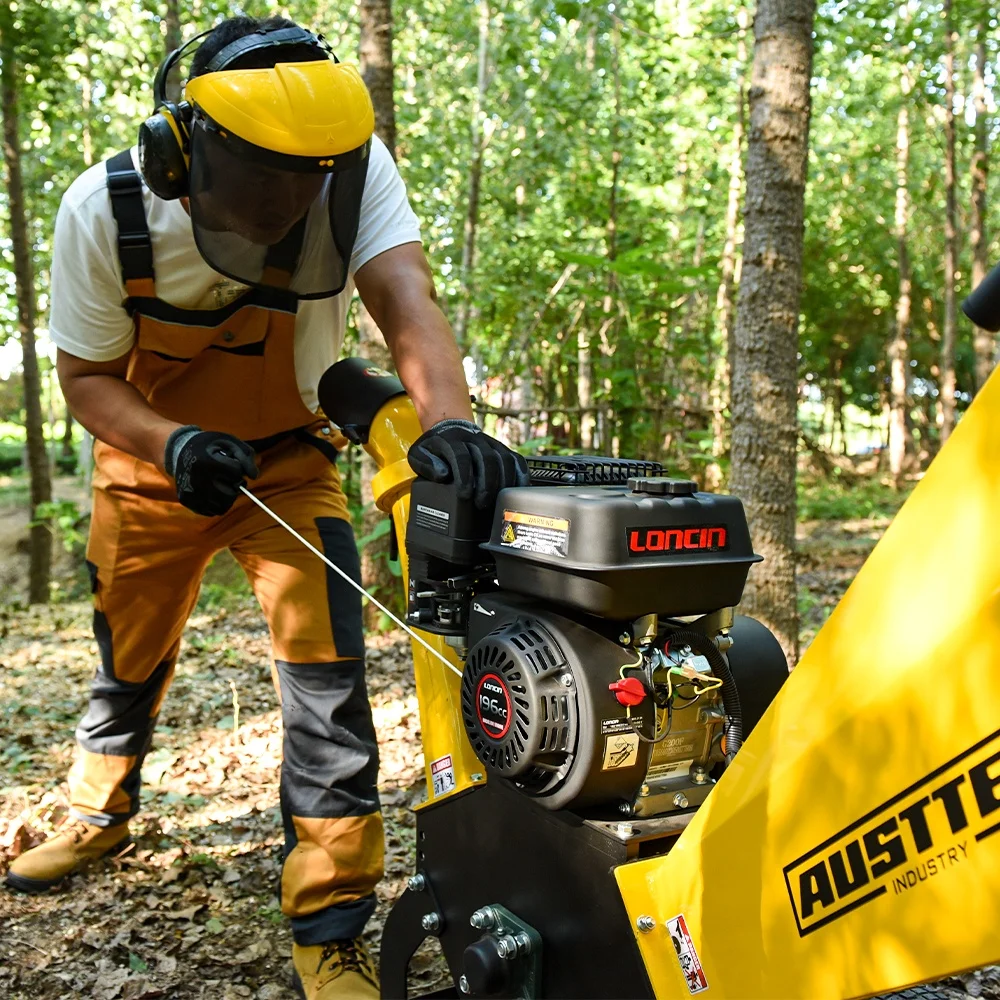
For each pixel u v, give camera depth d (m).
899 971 1.26
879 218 24.17
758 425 5.02
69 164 16.48
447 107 15.75
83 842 3.21
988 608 1.14
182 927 2.95
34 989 2.64
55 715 5.16
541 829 1.79
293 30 2.19
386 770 4.17
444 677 2.06
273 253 2.21
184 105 2.11
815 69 15.70
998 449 1.17
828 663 1.37
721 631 1.83
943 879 1.20
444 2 15.98
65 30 10.44
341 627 2.58
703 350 10.28
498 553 1.76
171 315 2.41
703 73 13.87
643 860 1.66
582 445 10.89
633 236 11.97
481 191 15.40
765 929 1.45
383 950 2.23
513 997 1.82
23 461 34.06
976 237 15.26
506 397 12.48
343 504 2.79
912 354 31.33
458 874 2.01
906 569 1.27
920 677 1.22
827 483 23.59
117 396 2.37
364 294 2.39
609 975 1.68
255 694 5.44
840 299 26.88
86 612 9.08
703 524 1.68
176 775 4.20
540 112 12.92
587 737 1.62
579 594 1.61
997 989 2.44
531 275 12.85
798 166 4.92
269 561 2.66
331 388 2.45
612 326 10.95
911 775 1.23
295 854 2.54
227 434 2.14
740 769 1.51
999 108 18.03
